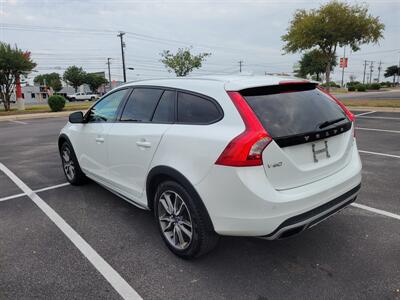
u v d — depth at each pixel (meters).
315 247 3.35
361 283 2.77
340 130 3.10
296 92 3.09
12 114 23.27
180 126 3.02
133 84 3.89
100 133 4.14
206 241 2.90
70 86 93.75
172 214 3.18
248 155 2.50
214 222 2.73
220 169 2.59
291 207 2.61
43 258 3.24
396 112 15.47
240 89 2.77
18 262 3.17
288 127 2.71
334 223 3.84
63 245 3.49
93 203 4.62
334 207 2.97
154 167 3.17
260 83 2.87
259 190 2.51
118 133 3.76
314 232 3.65
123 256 3.26
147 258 3.22
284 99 2.92
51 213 4.30
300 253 3.25
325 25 19.59
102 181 4.36
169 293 2.71
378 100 23.27
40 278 2.93
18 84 27.67
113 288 2.78
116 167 3.90
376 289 2.69
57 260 3.20
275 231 2.58
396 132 9.86
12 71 26.41
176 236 3.20
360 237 3.52
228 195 2.59
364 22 19.47
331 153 3.04
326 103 3.24
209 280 2.86
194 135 2.82
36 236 3.69
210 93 2.90
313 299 2.60
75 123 4.61
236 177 2.52
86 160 4.65
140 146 3.37
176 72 29.86
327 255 3.20
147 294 2.70
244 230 2.60
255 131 2.54
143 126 3.43
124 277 2.93
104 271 3.02
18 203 4.68
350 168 3.25
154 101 3.45
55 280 2.90
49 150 8.54
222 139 2.61
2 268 3.08
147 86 3.64
